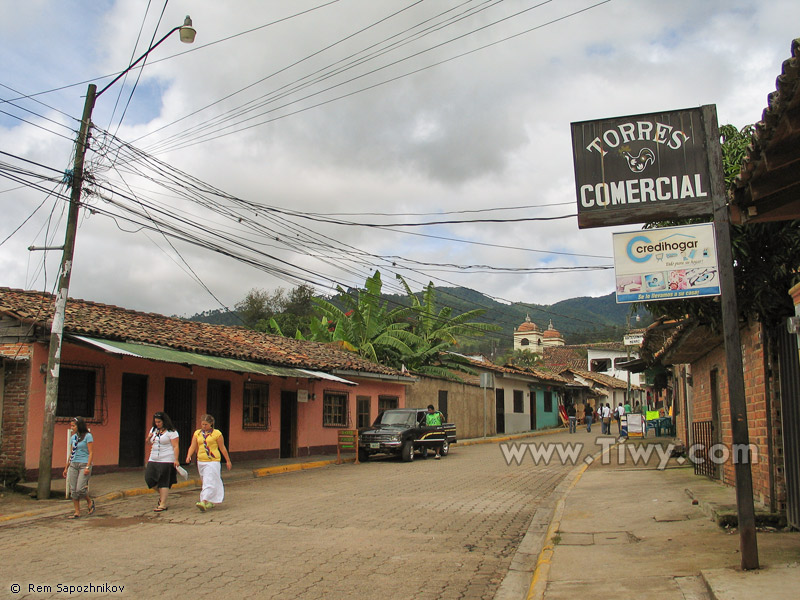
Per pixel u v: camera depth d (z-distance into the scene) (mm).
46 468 12422
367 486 14781
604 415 35281
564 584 6559
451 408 32188
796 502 7898
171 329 18453
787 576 5883
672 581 6320
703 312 9047
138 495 13188
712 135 6906
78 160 12844
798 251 8102
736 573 6105
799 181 6352
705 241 6871
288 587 6723
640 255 6984
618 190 7152
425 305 33281
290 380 21781
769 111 5344
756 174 6281
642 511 10422
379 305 31094
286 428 21844
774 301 8250
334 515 10930
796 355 7832
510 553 8445
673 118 7152
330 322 33344
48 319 13773
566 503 11758
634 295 6938
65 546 8547
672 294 6859
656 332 14742
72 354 14547
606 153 7246
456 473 17547
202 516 10805
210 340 18953
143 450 16359
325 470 18781
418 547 8664
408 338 30391
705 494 10773
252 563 7676
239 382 19453
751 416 9633
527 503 12406
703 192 6980
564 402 49781
